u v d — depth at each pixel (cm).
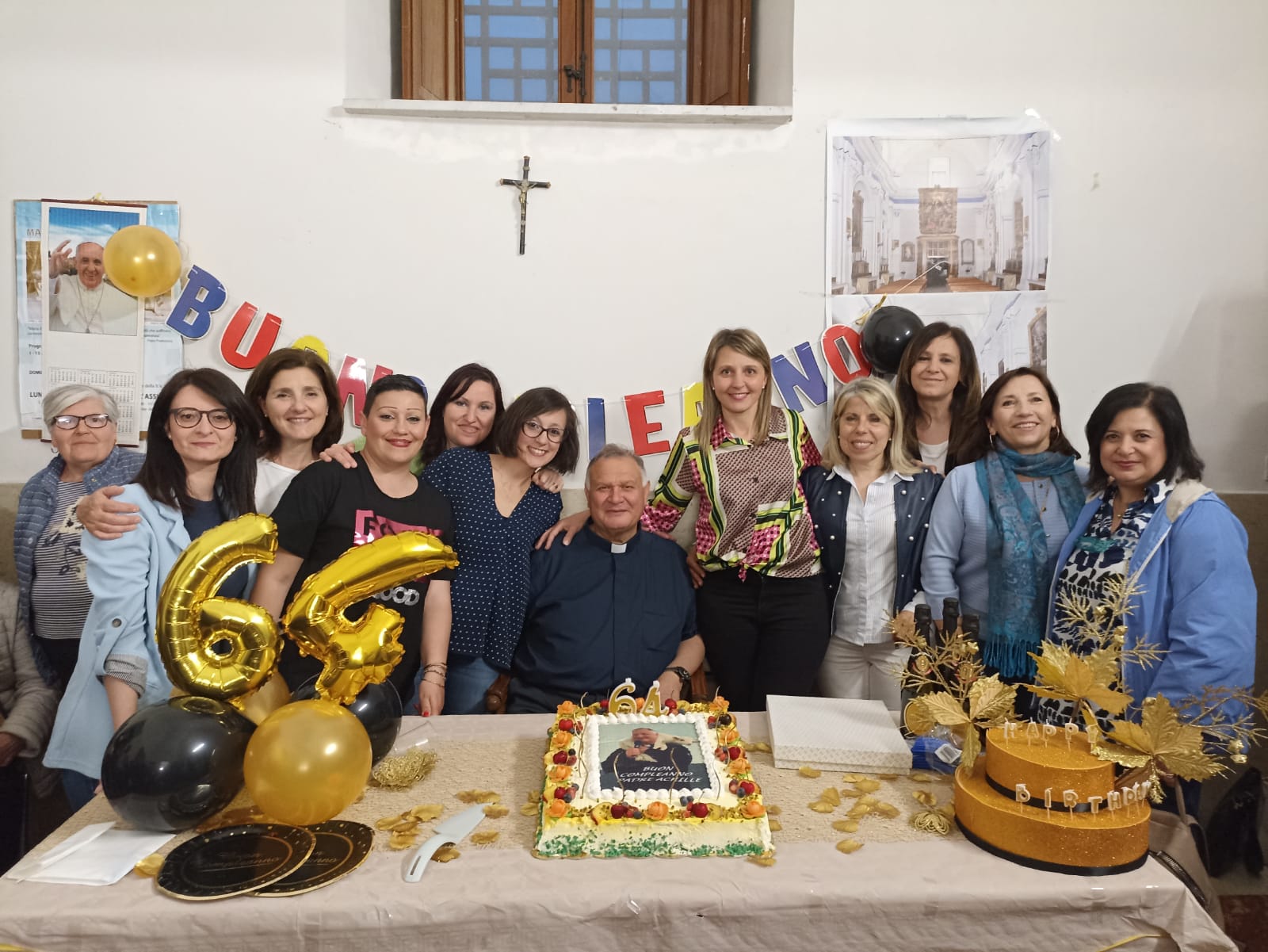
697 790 120
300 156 268
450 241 273
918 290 277
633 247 275
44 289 267
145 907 101
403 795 129
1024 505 197
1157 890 105
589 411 276
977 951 106
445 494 217
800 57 271
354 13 272
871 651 228
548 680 203
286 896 102
